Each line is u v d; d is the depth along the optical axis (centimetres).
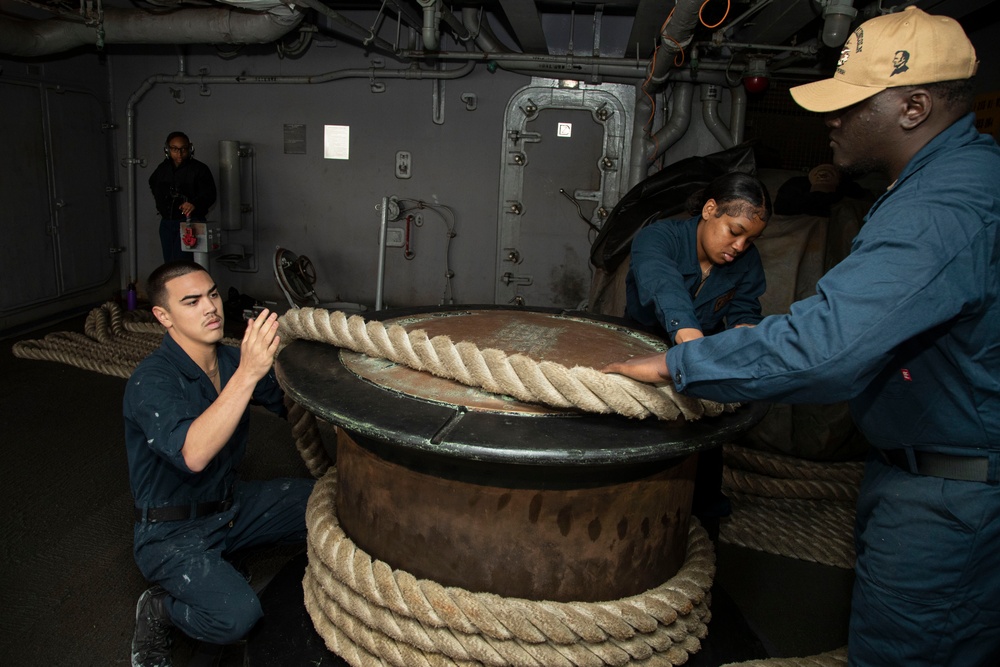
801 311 118
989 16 377
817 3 344
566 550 160
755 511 316
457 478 156
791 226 379
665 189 426
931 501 130
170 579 193
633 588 171
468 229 614
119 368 470
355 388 163
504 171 595
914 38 121
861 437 350
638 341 201
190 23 525
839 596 260
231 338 548
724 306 226
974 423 125
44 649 210
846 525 306
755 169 426
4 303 555
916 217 115
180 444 180
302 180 633
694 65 467
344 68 607
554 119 580
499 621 157
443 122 598
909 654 137
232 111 633
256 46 615
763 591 261
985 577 130
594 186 586
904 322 111
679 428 149
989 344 121
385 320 219
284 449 366
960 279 113
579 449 135
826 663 183
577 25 551
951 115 125
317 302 505
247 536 226
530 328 198
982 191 117
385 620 167
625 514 162
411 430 140
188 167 580
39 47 545
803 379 115
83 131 625
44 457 343
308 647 188
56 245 604
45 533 275
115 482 320
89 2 502
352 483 181
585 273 604
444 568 164
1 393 428
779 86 539
